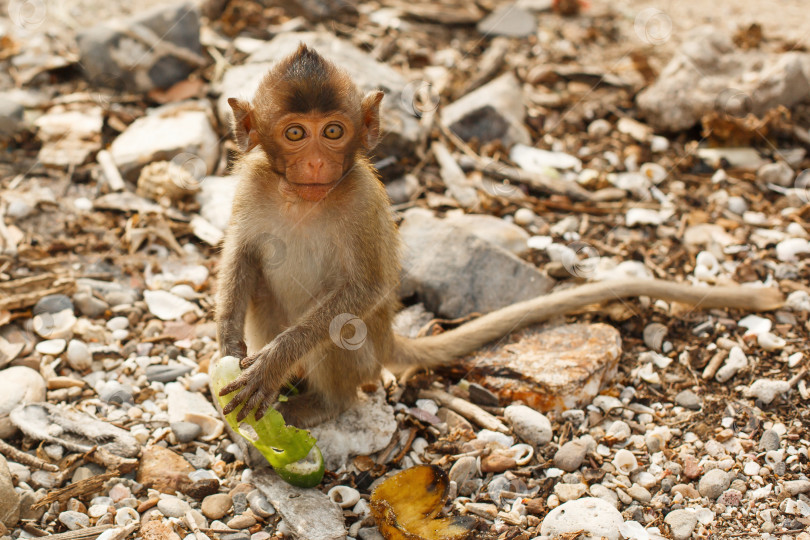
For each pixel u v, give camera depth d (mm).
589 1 11273
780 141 8141
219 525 4348
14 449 4645
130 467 4633
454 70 9164
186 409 5133
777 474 4770
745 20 10641
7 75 8867
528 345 5613
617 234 7043
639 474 4801
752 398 5328
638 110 8648
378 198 4785
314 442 4402
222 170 7559
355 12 10211
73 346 5477
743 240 6914
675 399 5398
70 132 7914
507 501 4617
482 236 6758
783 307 6117
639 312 6098
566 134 8391
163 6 8625
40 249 6527
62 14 9992
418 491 4398
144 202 7125
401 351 5363
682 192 7547
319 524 4266
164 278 6387
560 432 5113
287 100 4129
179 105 7965
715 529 4441
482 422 5133
